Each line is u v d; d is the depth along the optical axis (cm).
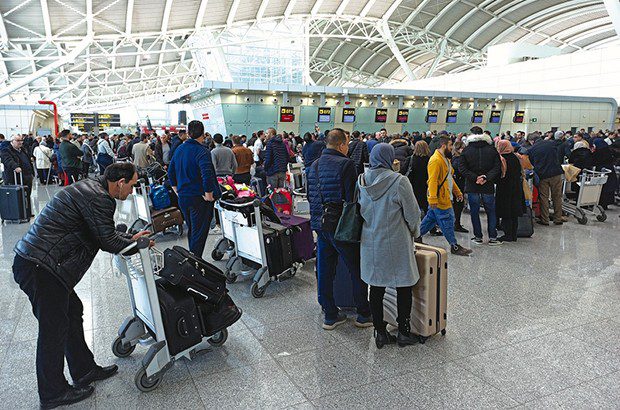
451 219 563
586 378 281
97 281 473
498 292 436
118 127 3550
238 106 1836
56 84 4359
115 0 2152
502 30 4566
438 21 4250
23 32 2342
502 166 611
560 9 4000
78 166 1219
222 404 257
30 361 306
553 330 351
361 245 318
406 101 2223
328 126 2048
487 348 322
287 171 942
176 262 293
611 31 4700
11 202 768
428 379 281
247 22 3019
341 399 260
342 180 326
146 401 261
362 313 357
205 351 316
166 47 3812
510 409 249
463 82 3453
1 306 404
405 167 682
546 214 760
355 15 3544
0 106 2652
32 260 236
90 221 245
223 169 741
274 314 387
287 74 4312
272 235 433
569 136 1588
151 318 285
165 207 673
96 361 306
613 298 419
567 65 2877
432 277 322
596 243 632
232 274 464
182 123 2748
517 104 2480
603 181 796
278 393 267
